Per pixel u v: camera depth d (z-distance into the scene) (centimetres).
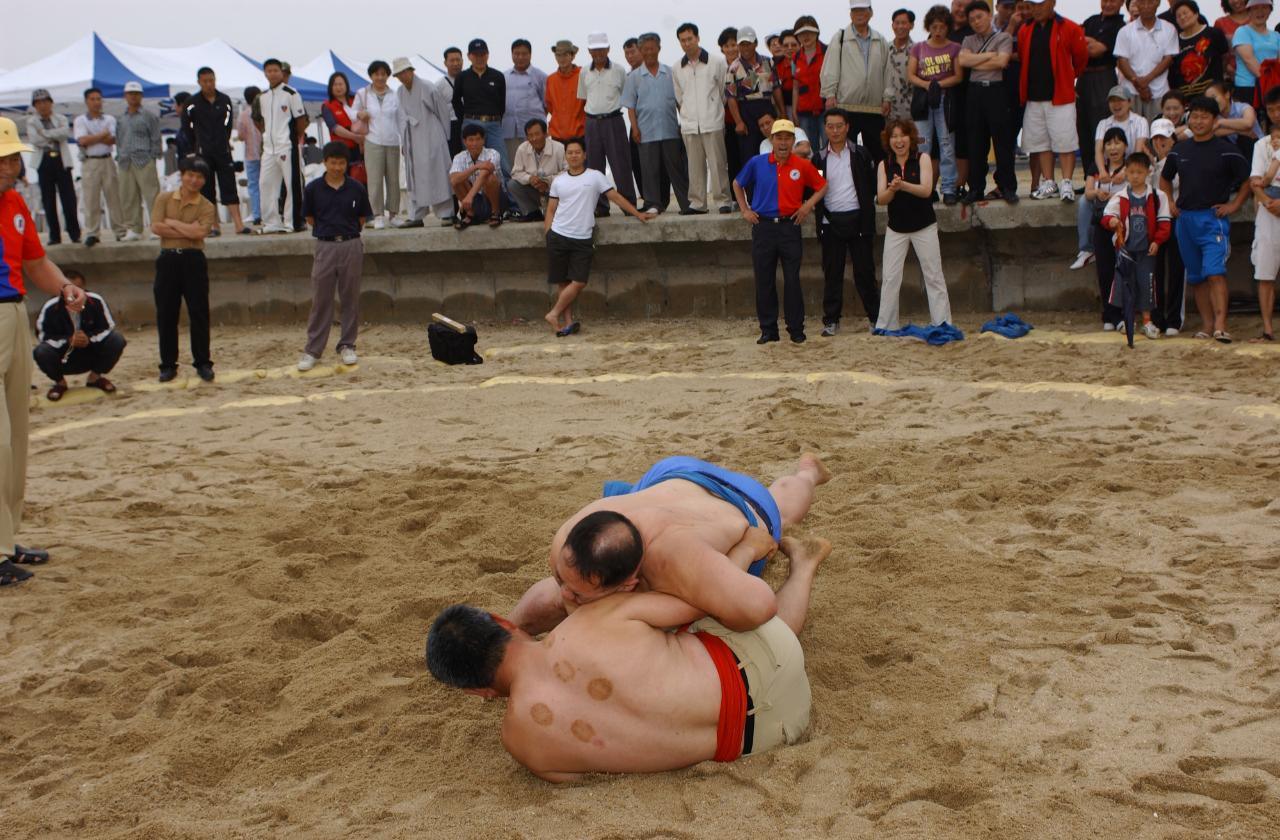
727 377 945
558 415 866
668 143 1261
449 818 322
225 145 1450
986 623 436
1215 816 297
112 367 1046
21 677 432
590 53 1259
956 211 1147
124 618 486
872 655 415
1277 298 1071
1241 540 505
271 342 1331
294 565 534
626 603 338
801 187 1070
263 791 347
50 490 716
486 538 562
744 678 339
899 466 649
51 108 1501
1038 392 812
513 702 334
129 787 345
